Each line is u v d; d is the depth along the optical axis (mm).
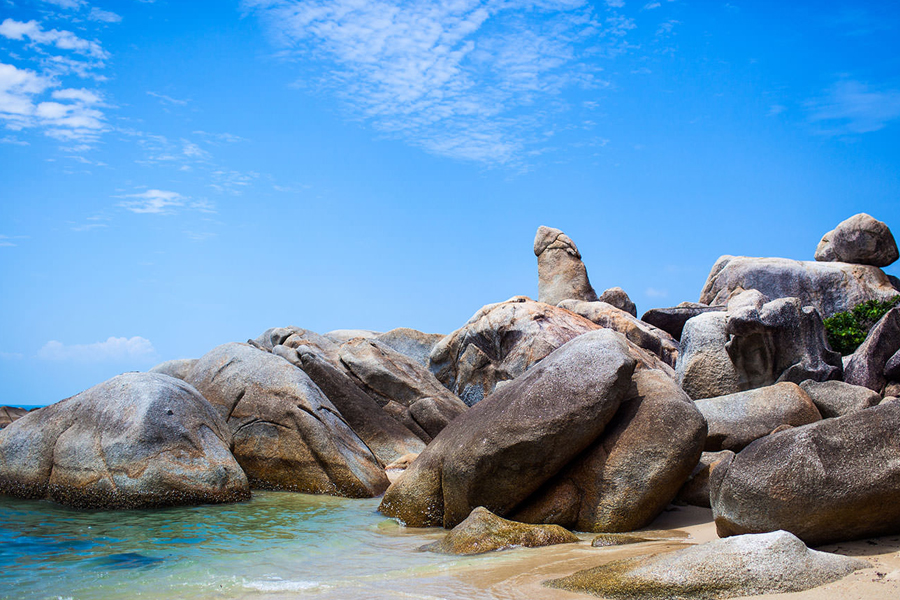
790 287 23219
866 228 22875
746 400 11094
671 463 9047
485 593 6137
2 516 10320
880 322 12820
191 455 11539
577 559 7250
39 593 6605
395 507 10734
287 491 13289
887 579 5203
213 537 9219
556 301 27234
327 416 13945
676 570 5672
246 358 14914
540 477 9469
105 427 11492
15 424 12320
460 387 21578
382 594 6273
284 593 6477
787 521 6414
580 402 9344
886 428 6348
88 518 10258
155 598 6383
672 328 23062
